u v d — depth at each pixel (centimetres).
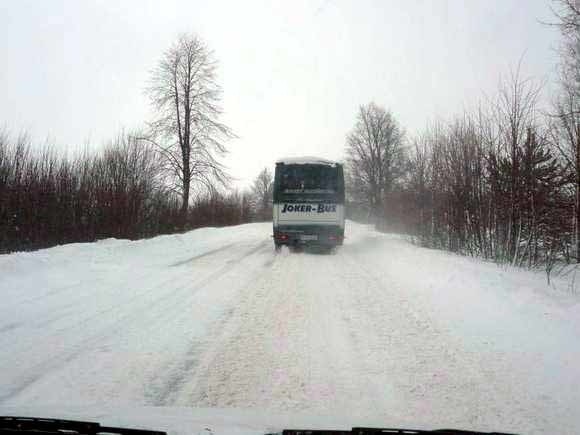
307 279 953
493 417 345
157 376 420
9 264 912
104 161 1891
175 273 1002
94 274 953
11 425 253
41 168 1566
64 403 352
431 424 313
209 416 300
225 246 1734
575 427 329
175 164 3038
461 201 1418
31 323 586
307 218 1562
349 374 432
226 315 643
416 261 1182
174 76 3170
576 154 1136
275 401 370
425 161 1791
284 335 552
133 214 1892
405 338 544
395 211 2827
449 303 723
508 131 1190
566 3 1205
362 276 998
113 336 539
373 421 305
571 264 1209
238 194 4938
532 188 1162
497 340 536
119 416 291
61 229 1609
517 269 1071
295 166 1579
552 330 559
